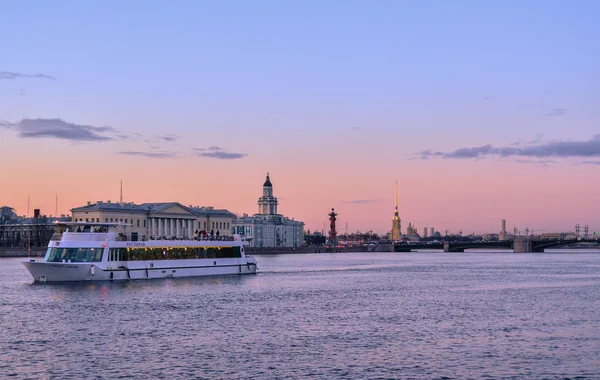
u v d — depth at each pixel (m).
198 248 152.88
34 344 74.69
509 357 68.75
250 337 79.12
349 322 90.38
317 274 188.75
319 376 61.72
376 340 77.44
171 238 153.00
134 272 140.38
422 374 62.41
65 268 133.75
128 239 144.88
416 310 103.00
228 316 95.19
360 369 64.00
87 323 88.38
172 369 63.91
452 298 120.50
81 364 65.62
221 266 158.12
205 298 115.62
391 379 60.91
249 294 123.62
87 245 136.25
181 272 148.88
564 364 65.94
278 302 111.94
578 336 79.88
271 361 67.00
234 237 163.38
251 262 166.00
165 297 115.69
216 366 65.06
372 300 116.50
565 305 109.50
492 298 120.62
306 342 76.19
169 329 84.19
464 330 84.12
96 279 135.62
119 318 92.50
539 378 61.31
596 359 67.94
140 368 64.25
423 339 78.06
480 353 70.50
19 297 113.62
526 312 100.88
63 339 77.50
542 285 149.88
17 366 64.81
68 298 112.62
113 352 70.75
